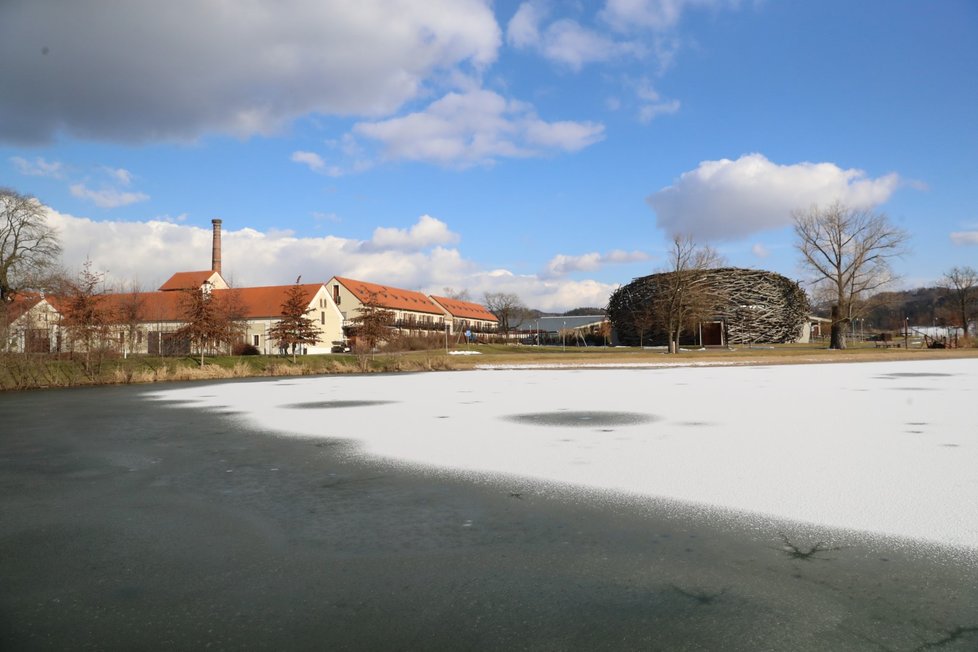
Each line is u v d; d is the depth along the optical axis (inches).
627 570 193.0
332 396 813.9
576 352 2399.1
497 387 922.1
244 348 2119.8
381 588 182.7
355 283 3459.6
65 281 1423.5
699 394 750.5
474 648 145.9
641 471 325.1
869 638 147.5
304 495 293.6
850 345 2987.2
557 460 359.6
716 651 142.7
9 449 438.0
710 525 235.0
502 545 218.2
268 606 171.3
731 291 3014.3
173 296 2623.0
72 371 1220.5
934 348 2437.3
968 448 368.5
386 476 330.3
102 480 333.1
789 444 390.3
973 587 175.0
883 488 278.8
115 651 146.8
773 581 182.1
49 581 191.9
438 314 4163.4
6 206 1716.3
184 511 269.7
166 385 1131.9
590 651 143.6
